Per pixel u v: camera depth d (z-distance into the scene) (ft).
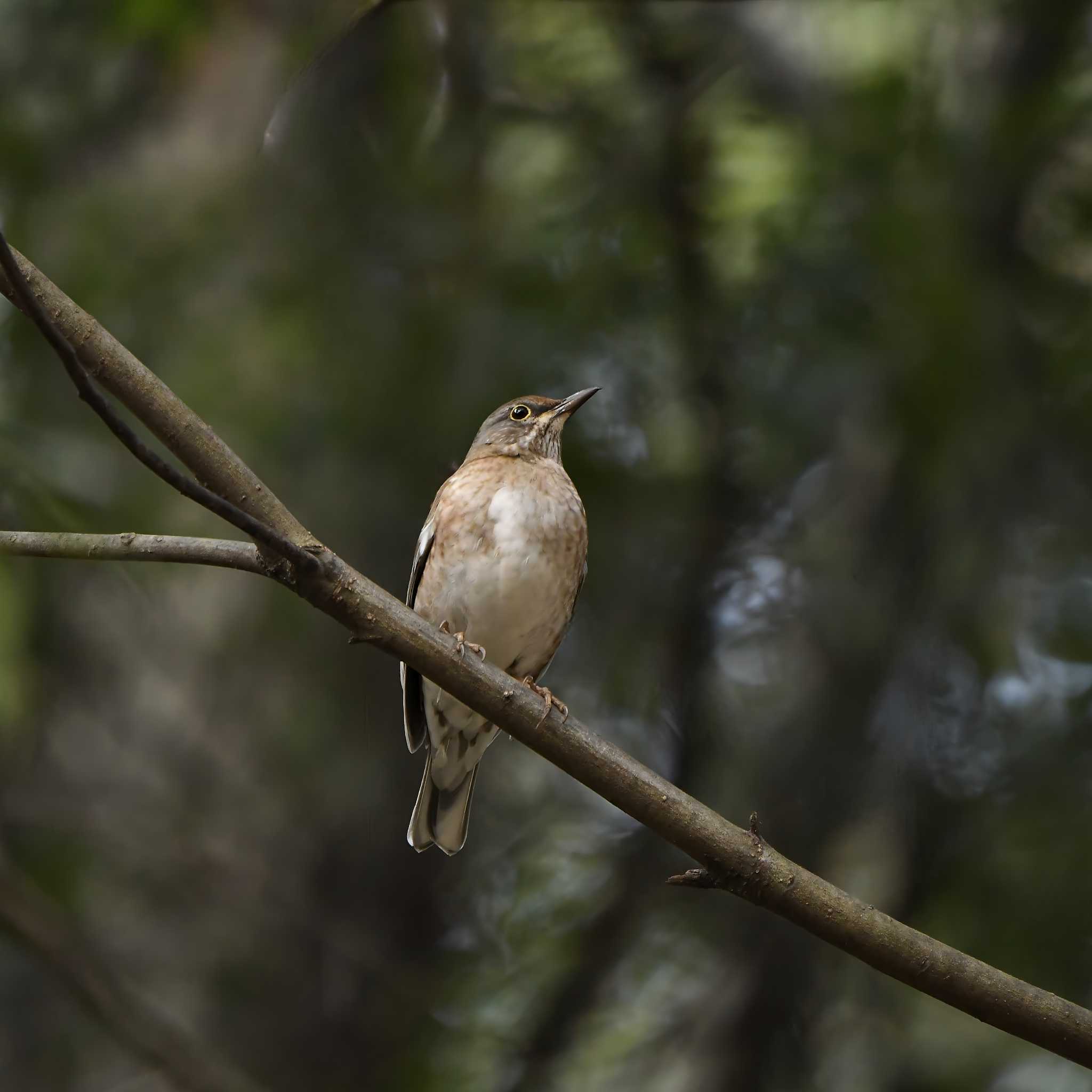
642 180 43.24
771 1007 39.96
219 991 38.29
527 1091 38.40
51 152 38.75
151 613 37.83
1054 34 40.19
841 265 40.19
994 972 19.29
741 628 44.21
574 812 45.57
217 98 39.78
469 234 40.93
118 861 38.63
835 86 43.01
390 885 41.09
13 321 36.94
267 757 40.09
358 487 38.34
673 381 42.86
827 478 44.14
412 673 31.55
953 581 40.55
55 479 29.40
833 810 41.04
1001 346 37.99
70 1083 37.99
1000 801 39.63
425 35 40.11
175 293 38.22
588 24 44.83
